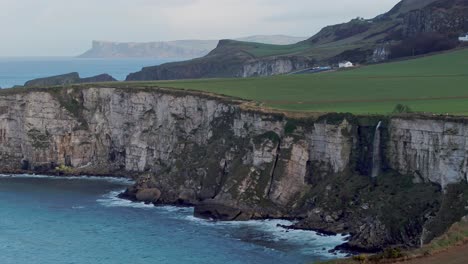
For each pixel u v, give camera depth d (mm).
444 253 69438
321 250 103438
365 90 160125
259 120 137125
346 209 118000
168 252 104000
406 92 154375
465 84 160000
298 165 130500
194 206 134750
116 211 131500
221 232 115312
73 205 136875
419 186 115375
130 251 105000
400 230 105188
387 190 117688
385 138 123188
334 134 128000
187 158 149500
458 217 100562
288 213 126438
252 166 132375
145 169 165125
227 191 129875
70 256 103000
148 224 121312
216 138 147250
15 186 156500
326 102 147750
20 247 108000
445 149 112062
